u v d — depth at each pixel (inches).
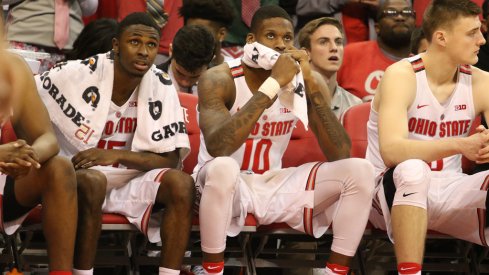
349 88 620.7
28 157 323.9
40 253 462.0
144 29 401.4
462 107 434.6
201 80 412.2
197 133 456.4
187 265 444.1
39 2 599.5
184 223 375.6
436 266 437.7
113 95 412.2
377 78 619.2
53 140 350.3
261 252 420.2
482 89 437.4
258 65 413.4
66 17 605.9
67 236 342.3
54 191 339.6
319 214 402.6
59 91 407.2
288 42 422.0
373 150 443.8
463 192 406.0
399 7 613.9
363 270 426.6
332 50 561.3
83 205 362.6
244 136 384.2
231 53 665.6
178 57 525.3
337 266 385.1
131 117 417.7
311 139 457.7
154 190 380.5
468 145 376.2
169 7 637.9
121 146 418.0
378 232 418.0
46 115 362.6
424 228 366.3
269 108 422.0
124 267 452.4
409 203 366.0
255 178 413.7
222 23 582.2
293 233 407.2
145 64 402.6
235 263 406.0
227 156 381.7
